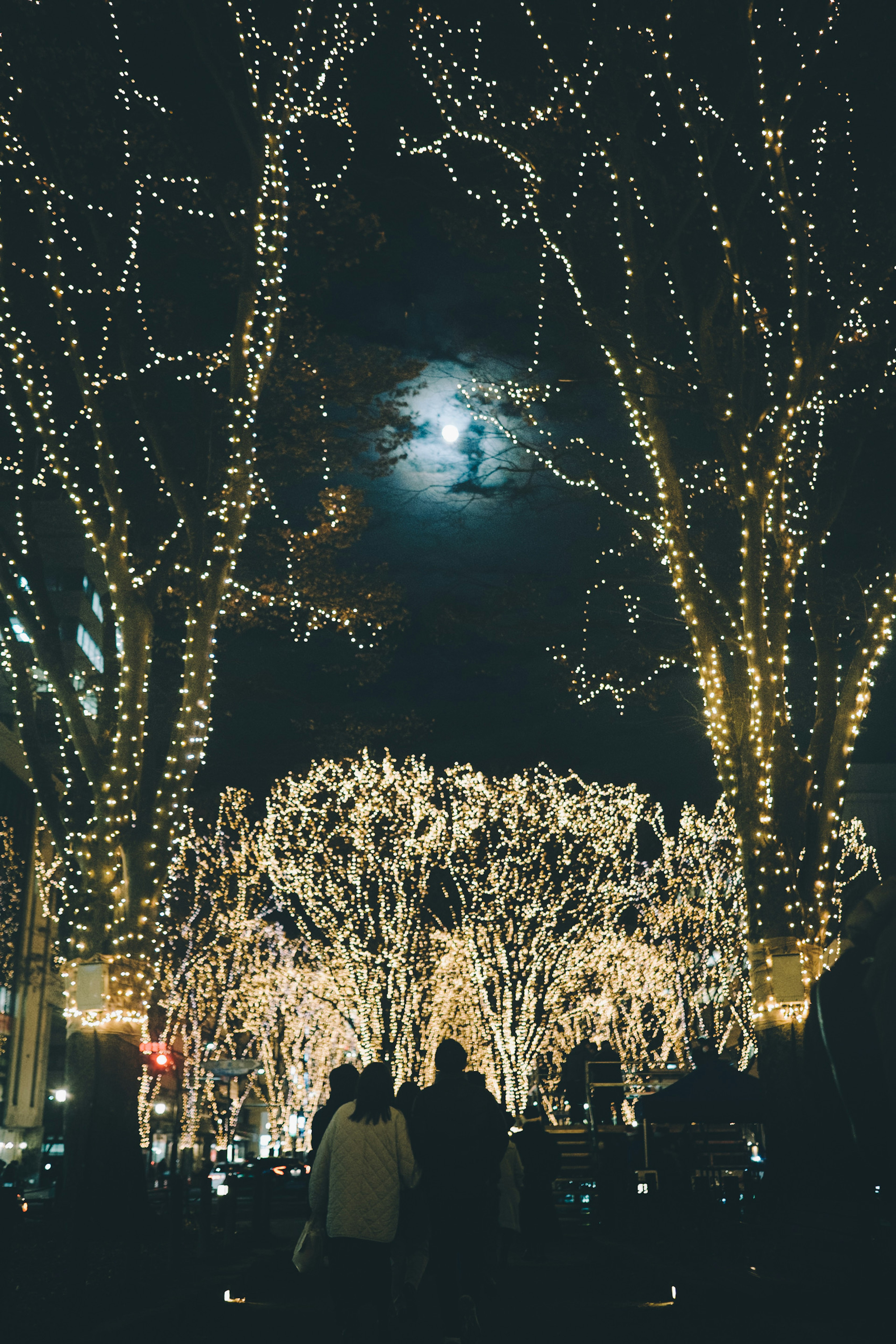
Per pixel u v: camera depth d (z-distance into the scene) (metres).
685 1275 9.19
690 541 16.05
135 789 14.97
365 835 32.81
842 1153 2.61
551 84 17.16
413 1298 8.03
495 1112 7.12
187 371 17.19
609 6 16.52
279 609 18.70
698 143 15.52
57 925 15.57
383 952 33.09
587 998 39.16
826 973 2.57
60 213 16.31
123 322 16.27
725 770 14.98
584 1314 8.55
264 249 16.38
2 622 15.71
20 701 15.47
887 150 15.23
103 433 15.82
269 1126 71.44
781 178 15.20
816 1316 6.71
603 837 32.88
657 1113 16.78
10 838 60.03
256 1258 12.18
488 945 32.91
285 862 33.00
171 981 37.16
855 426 15.78
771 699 14.61
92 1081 13.75
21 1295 8.23
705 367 15.51
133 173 16.52
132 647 15.38
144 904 14.52
